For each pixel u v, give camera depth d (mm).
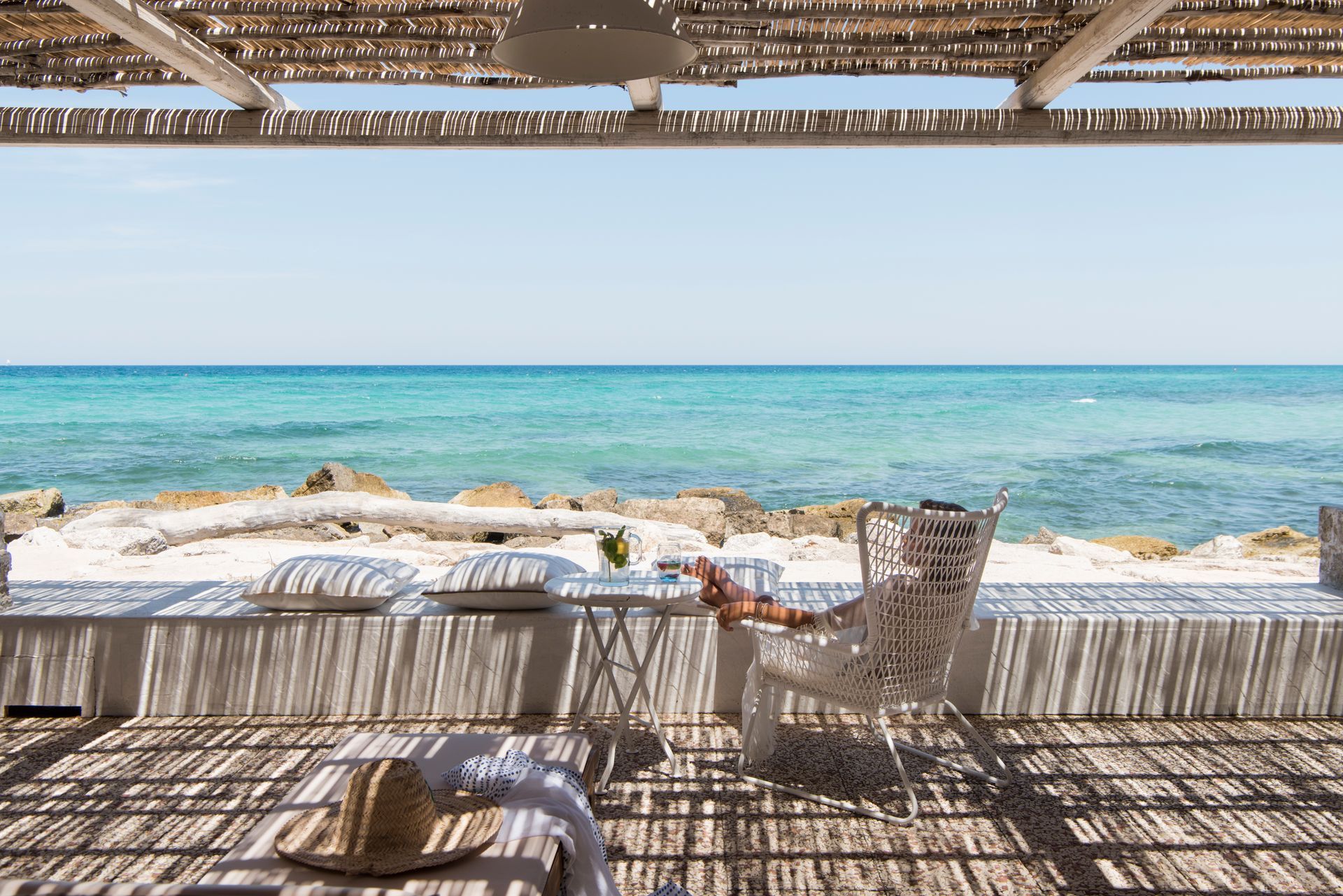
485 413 30453
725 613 3121
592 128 4066
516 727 3525
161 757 3238
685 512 9812
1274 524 12297
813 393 39938
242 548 6816
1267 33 3771
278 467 18500
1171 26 3752
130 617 3650
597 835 2014
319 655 3658
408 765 1754
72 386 42531
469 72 4172
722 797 2941
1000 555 6598
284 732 3486
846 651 2785
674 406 32781
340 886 1543
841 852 2568
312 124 4102
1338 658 3607
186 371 79500
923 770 3154
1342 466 17375
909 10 3541
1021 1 3457
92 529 6906
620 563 3043
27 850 2543
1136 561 6918
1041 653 3643
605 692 3662
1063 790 2980
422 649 3660
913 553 2746
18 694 3646
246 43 3803
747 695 3115
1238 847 2584
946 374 70812
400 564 4172
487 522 8172
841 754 3305
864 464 18891
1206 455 19312
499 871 1604
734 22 3713
